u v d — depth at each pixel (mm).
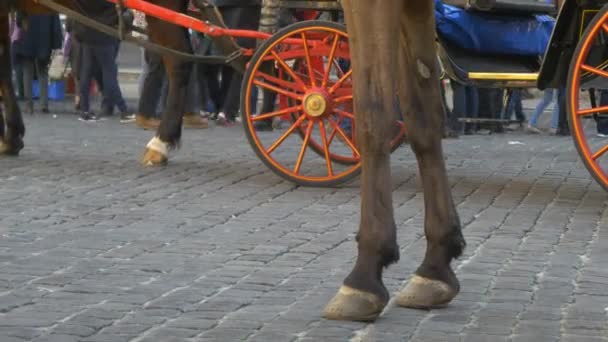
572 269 7914
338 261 8117
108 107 21688
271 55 11641
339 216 10047
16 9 13031
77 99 22312
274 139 16891
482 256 8359
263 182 12078
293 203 10734
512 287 7324
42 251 8320
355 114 6195
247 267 7875
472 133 18984
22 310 6578
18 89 24250
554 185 12242
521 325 6355
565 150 16359
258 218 9891
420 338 6055
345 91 11578
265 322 6352
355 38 6164
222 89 20359
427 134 6648
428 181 6703
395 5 6117
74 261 7980
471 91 18047
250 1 14828
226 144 16031
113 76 20938
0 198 10656
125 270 7715
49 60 22125
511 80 11578
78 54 21109
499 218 10023
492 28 11727
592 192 11742
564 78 10883
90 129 18438
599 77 10578
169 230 9250
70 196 10852
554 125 19688
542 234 9289
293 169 13039
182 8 12695
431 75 6641
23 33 21578
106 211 10086
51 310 6586
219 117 20234
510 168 13758
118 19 12383
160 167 13062
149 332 6137
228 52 12312
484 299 6980
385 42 6094
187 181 12016
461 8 11727
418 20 6559
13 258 8047
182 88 12992
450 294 6684
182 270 7750
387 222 6262
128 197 10875
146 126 18609
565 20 10695
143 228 9312
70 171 12555
